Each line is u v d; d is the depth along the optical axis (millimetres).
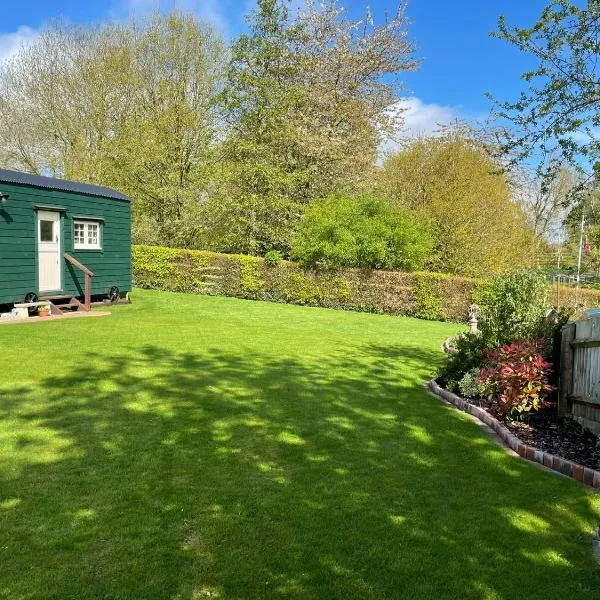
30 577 2592
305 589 2582
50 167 23219
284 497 3533
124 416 5074
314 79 21578
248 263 17844
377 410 5711
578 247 23391
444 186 18203
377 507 3447
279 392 6219
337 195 18969
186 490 3576
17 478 3668
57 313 12391
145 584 2570
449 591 2607
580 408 5340
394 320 14953
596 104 6641
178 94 22734
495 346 6898
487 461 4379
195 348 8742
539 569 2822
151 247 19031
